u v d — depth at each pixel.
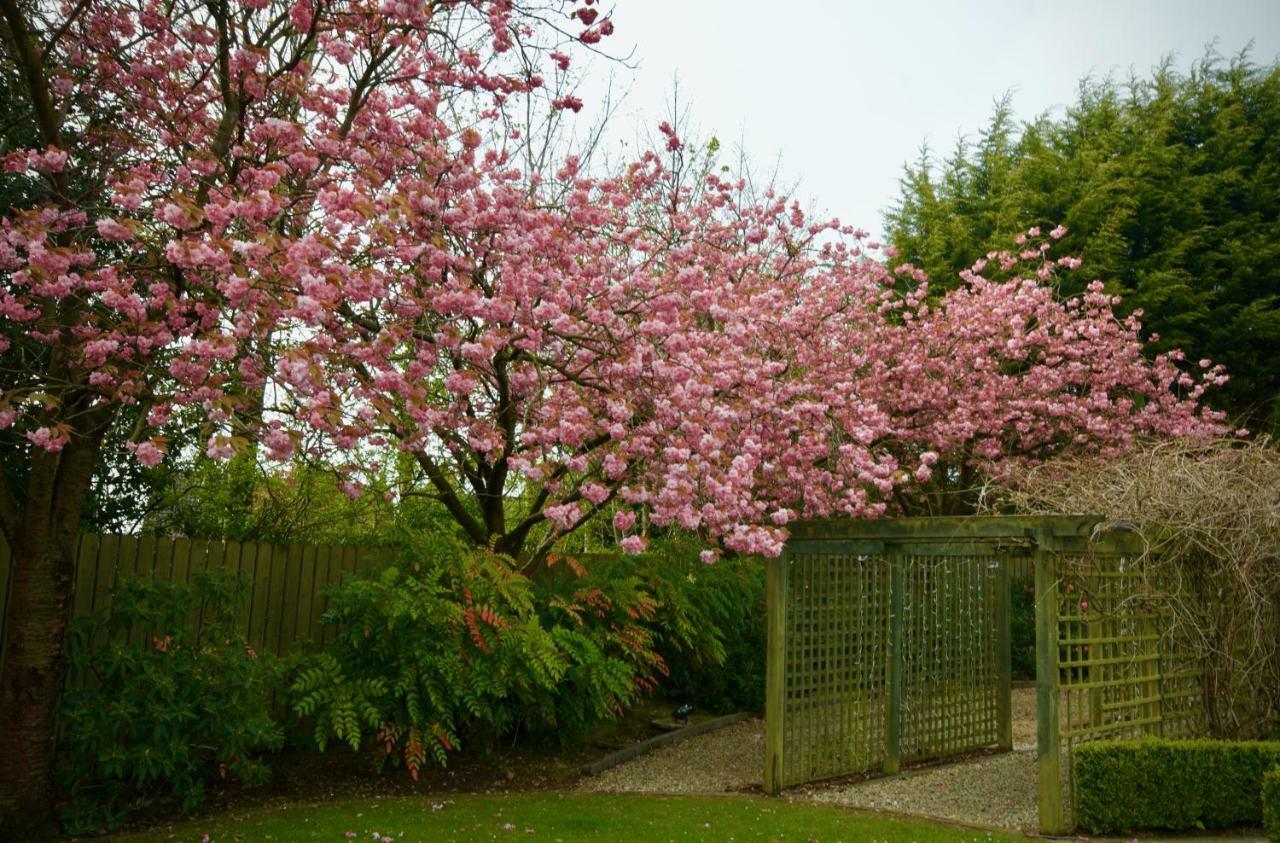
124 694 5.63
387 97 6.46
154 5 6.10
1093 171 17.34
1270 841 5.74
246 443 4.82
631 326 6.52
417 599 6.76
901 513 13.27
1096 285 12.98
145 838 5.27
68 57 6.01
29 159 5.11
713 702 10.21
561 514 6.06
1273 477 6.75
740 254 10.26
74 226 5.40
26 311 4.97
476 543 8.41
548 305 6.08
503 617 7.11
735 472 6.62
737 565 10.46
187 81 6.75
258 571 7.36
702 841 5.55
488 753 7.67
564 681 7.90
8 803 5.17
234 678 5.96
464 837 5.38
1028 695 12.23
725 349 7.57
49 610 5.38
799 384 9.02
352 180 5.96
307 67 6.19
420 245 5.59
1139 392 13.11
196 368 4.95
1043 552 6.48
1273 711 7.31
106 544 6.48
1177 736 7.23
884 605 8.38
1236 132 17.86
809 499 8.43
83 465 5.55
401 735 6.90
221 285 4.66
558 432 6.10
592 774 7.70
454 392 5.95
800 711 7.52
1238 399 16.81
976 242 17.92
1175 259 16.72
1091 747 6.24
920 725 8.56
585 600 8.23
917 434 11.72
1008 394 12.12
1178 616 6.94
